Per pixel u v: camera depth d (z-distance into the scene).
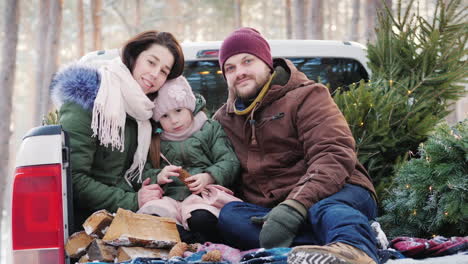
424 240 2.86
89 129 3.00
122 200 2.99
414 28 4.55
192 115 3.29
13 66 20.19
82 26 28.16
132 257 2.52
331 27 48.12
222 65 3.34
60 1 23.11
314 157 2.96
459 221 3.29
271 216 2.71
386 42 4.55
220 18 46.59
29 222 2.46
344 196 2.83
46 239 2.46
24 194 2.47
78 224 3.06
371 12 17.33
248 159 3.26
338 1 52.53
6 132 19.83
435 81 4.30
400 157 3.87
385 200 3.59
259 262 2.39
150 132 3.19
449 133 3.35
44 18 25.61
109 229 2.59
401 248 2.82
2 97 20.00
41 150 2.50
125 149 3.14
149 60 3.18
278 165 3.17
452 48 4.37
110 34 39.94
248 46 3.21
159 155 3.23
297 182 3.12
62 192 2.52
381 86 4.38
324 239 2.63
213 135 3.33
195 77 4.54
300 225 2.72
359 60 4.69
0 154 19.52
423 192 3.32
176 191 3.15
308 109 3.11
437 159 3.27
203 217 2.93
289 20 30.77
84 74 3.01
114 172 3.13
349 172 2.91
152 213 2.94
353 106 3.95
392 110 3.98
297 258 2.30
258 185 3.22
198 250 2.66
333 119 3.05
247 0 46.41
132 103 3.07
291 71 3.28
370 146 3.96
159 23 40.31
